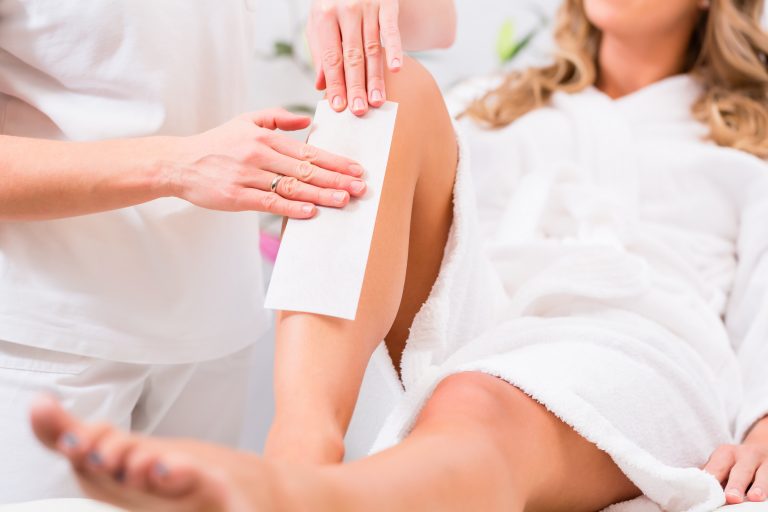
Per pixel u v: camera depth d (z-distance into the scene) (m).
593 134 1.41
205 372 1.17
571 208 1.28
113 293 1.00
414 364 0.93
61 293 0.98
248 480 0.49
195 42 1.01
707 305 1.22
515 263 1.20
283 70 2.15
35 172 0.86
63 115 0.98
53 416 0.43
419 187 0.92
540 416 0.79
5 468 0.97
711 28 1.49
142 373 1.07
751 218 1.32
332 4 0.91
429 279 0.97
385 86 0.89
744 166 1.33
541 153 1.43
